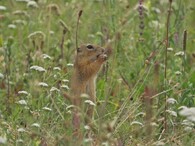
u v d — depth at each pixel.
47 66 14.59
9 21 18.64
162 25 17.19
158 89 13.84
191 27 17.75
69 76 14.38
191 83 14.17
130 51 16.20
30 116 12.91
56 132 12.40
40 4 18.28
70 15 18.16
